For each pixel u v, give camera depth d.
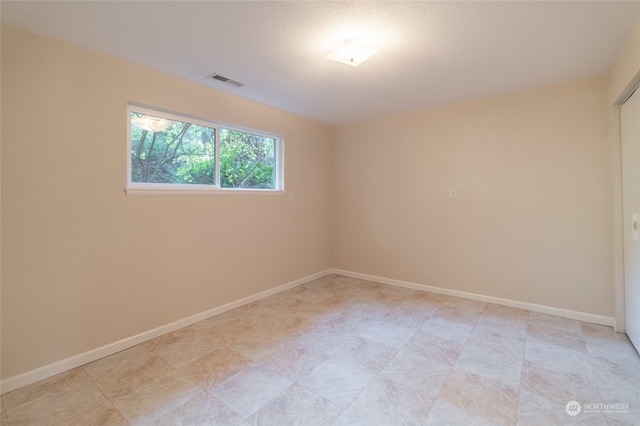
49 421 1.53
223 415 1.56
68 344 2.00
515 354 2.13
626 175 2.30
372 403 1.64
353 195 4.21
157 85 2.43
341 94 3.02
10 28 1.76
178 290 2.61
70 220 2.00
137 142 2.42
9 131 1.76
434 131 3.46
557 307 2.81
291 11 1.68
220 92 2.89
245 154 3.31
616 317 2.46
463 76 2.57
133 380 1.87
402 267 3.79
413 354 2.15
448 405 1.62
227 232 3.01
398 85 2.78
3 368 1.76
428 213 3.55
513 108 2.96
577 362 2.02
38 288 1.88
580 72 2.50
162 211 2.49
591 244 2.64
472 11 1.67
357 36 1.93
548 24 1.80
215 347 2.28
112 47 2.06
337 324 2.68
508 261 3.05
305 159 3.94
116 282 2.22
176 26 1.82
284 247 3.67
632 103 2.15
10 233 1.78
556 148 2.76
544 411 1.56
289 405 1.63
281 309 3.05
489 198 3.13
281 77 2.58
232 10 1.67
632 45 1.90
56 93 1.93
